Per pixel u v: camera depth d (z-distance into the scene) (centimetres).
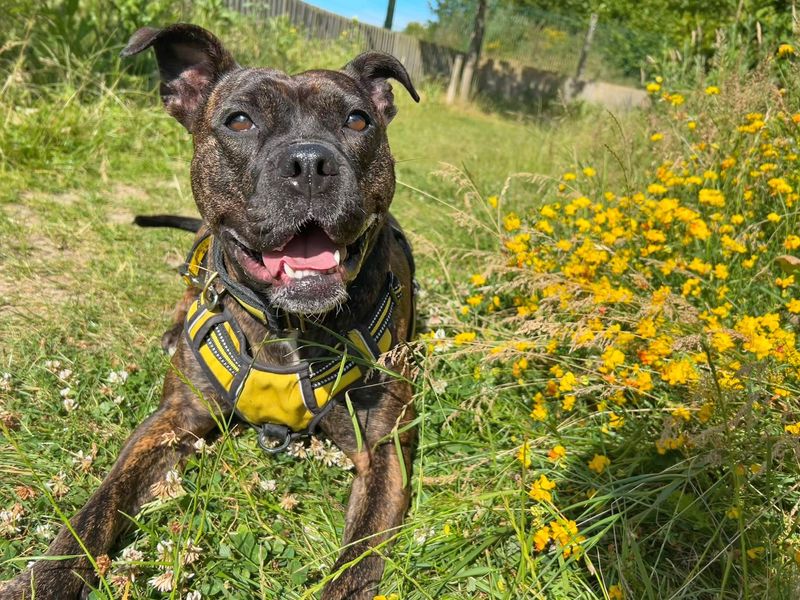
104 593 28
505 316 52
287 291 33
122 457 34
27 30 94
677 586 29
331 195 33
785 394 33
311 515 34
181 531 29
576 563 30
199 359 36
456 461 36
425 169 117
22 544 30
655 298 37
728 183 54
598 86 274
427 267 67
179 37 41
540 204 74
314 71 40
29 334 46
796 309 37
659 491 33
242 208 35
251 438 39
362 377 36
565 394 38
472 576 30
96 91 99
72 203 75
